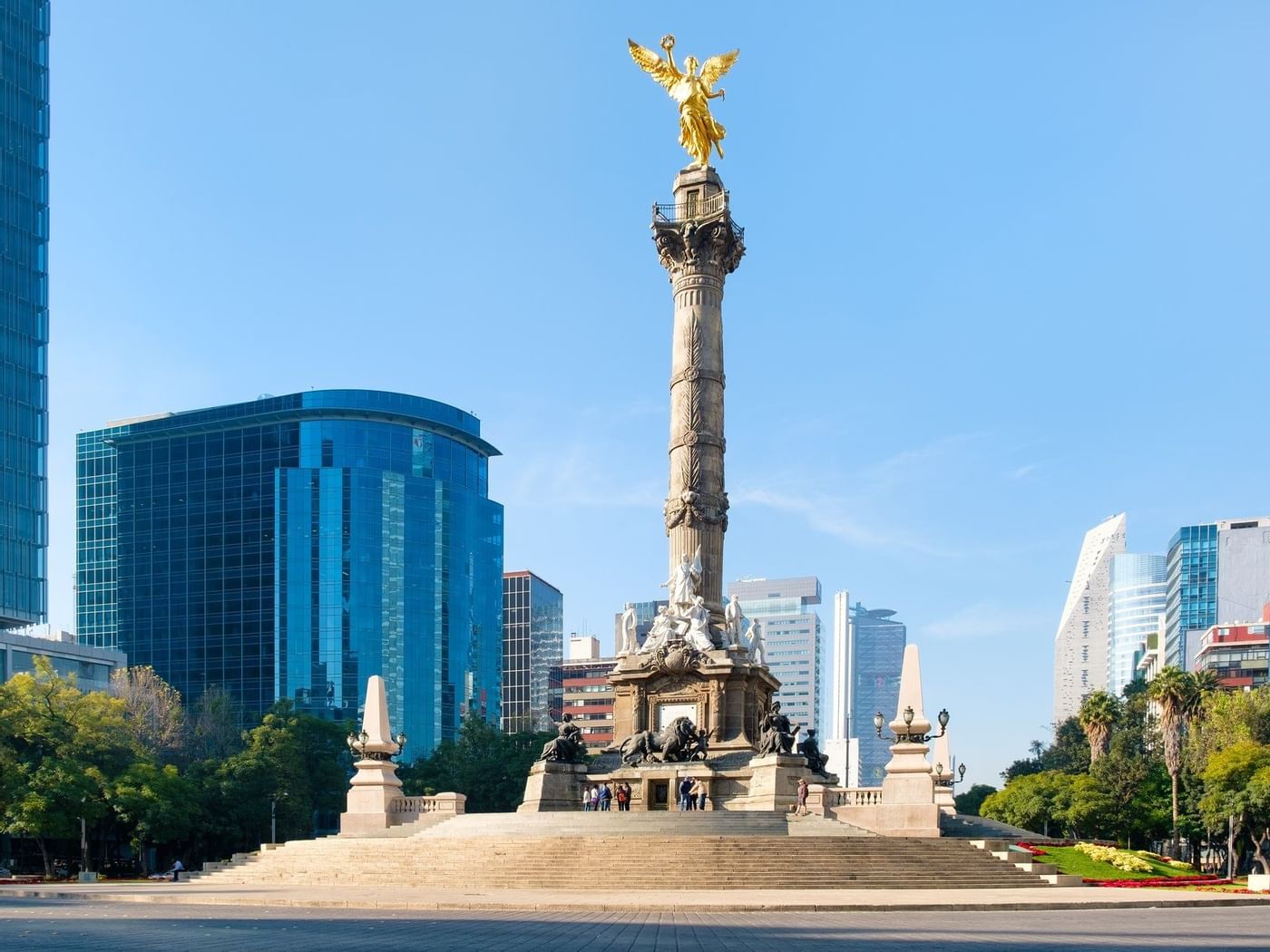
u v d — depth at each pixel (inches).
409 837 3063.5
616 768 3676.2
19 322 7623.0
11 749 4079.7
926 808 2933.1
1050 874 2610.7
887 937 1521.9
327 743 5679.1
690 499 3944.4
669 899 2110.0
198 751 5423.2
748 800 3361.2
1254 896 2308.1
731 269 4217.5
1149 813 5502.0
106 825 4569.4
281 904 2140.7
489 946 1382.9
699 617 3831.2
